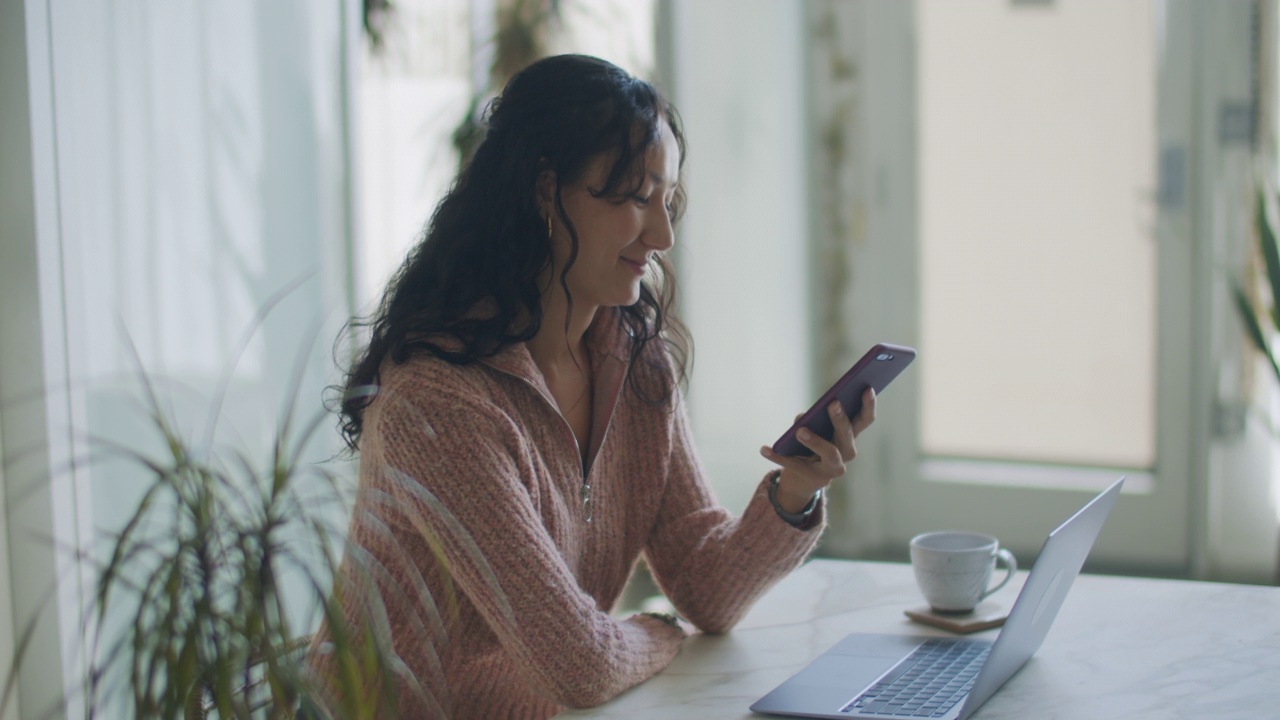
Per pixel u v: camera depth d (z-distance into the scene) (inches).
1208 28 128.2
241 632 31.1
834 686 46.8
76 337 69.6
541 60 53.6
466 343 51.4
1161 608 55.8
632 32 124.6
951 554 54.1
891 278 148.0
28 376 67.1
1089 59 135.8
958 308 145.6
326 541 34.2
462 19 114.0
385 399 50.4
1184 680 46.6
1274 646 50.1
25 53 65.9
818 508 55.5
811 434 53.0
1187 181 132.3
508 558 47.9
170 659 30.5
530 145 51.8
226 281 84.7
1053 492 142.2
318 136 95.3
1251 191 128.6
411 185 110.0
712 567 55.9
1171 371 135.3
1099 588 59.4
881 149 146.4
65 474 67.7
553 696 48.0
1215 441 132.9
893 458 149.6
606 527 57.9
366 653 33.8
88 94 71.0
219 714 32.1
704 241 130.4
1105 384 139.6
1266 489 132.1
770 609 59.1
